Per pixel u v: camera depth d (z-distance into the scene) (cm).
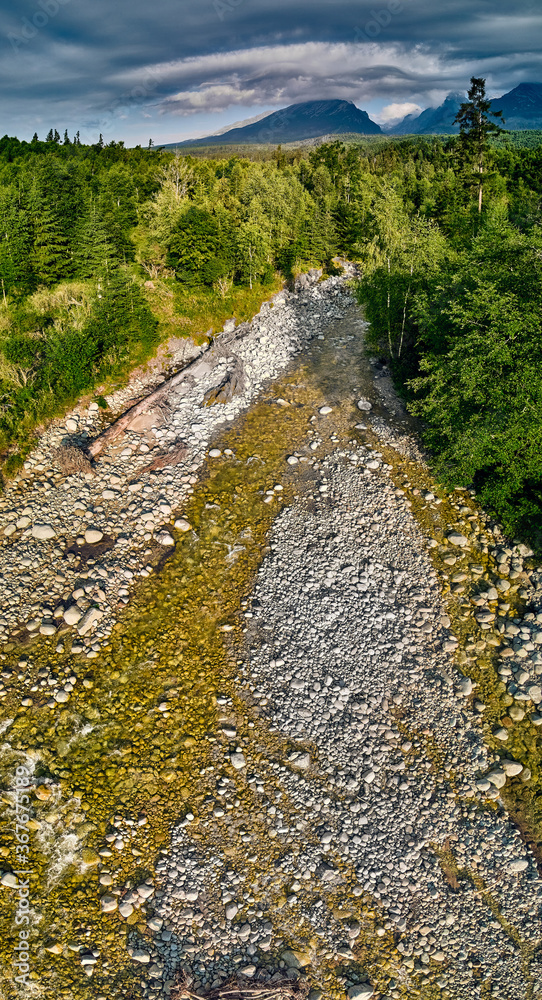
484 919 1939
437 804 2183
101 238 4466
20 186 4784
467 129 6412
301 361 4659
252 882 1975
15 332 3872
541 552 2883
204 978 1781
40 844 2011
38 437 3494
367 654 2589
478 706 2441
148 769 2236
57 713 2350
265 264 5522
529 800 2211
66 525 3072
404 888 1988
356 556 2983
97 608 2714
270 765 2258
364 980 1800
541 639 2597
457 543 3005
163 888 1956
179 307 4744
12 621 2608
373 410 3991
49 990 1730
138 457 3609
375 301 4534
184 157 7762
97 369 3997
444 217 6025
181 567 3005
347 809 2148
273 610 2778
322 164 8738
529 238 3041
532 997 1792
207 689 2494
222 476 3553
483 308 2936
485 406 2939
